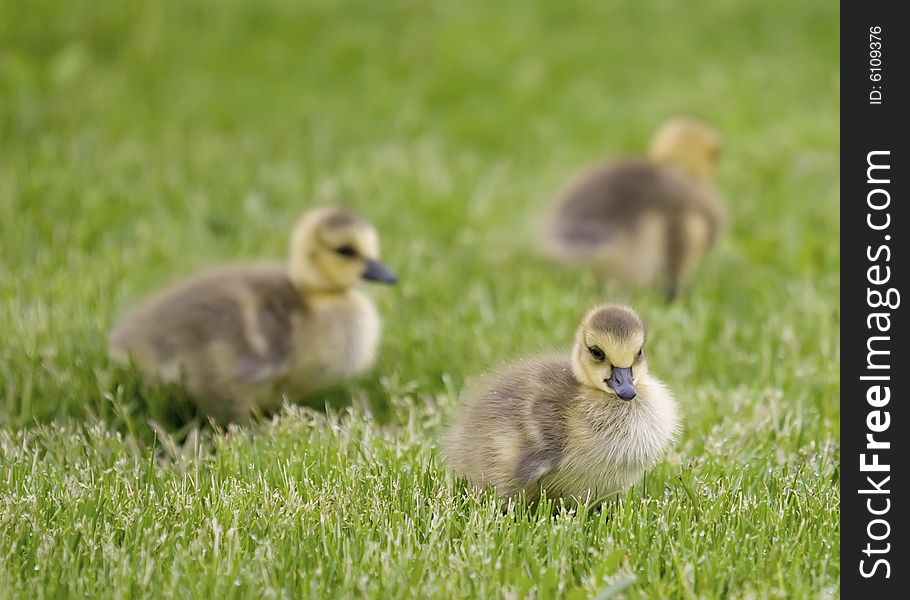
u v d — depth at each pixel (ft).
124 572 23.97
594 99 72.59
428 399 34.63
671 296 47.34
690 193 49.32
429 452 30.40
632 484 28.48
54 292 41.01
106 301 40.40
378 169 58.08
